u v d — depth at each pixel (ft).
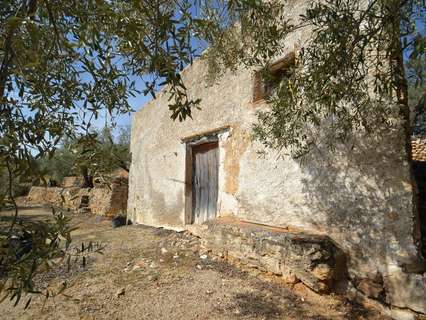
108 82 4.71
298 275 10.58
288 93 7.89
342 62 6.20
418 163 17.48
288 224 13.14
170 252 15.93
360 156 10.45
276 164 14.14
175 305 10.21
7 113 3.36
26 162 2.89
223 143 18.10
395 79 7.13
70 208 44.01
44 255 2.98
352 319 8.87
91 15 3.62
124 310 10.01
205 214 19.95
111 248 17.81
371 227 9.92
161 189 25.44
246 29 8.54
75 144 5.00
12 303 10.62
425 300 8.20
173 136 24.08
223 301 10.28
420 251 8.94
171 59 3.79
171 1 4.08
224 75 18.48
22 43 3.36
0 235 2.79
